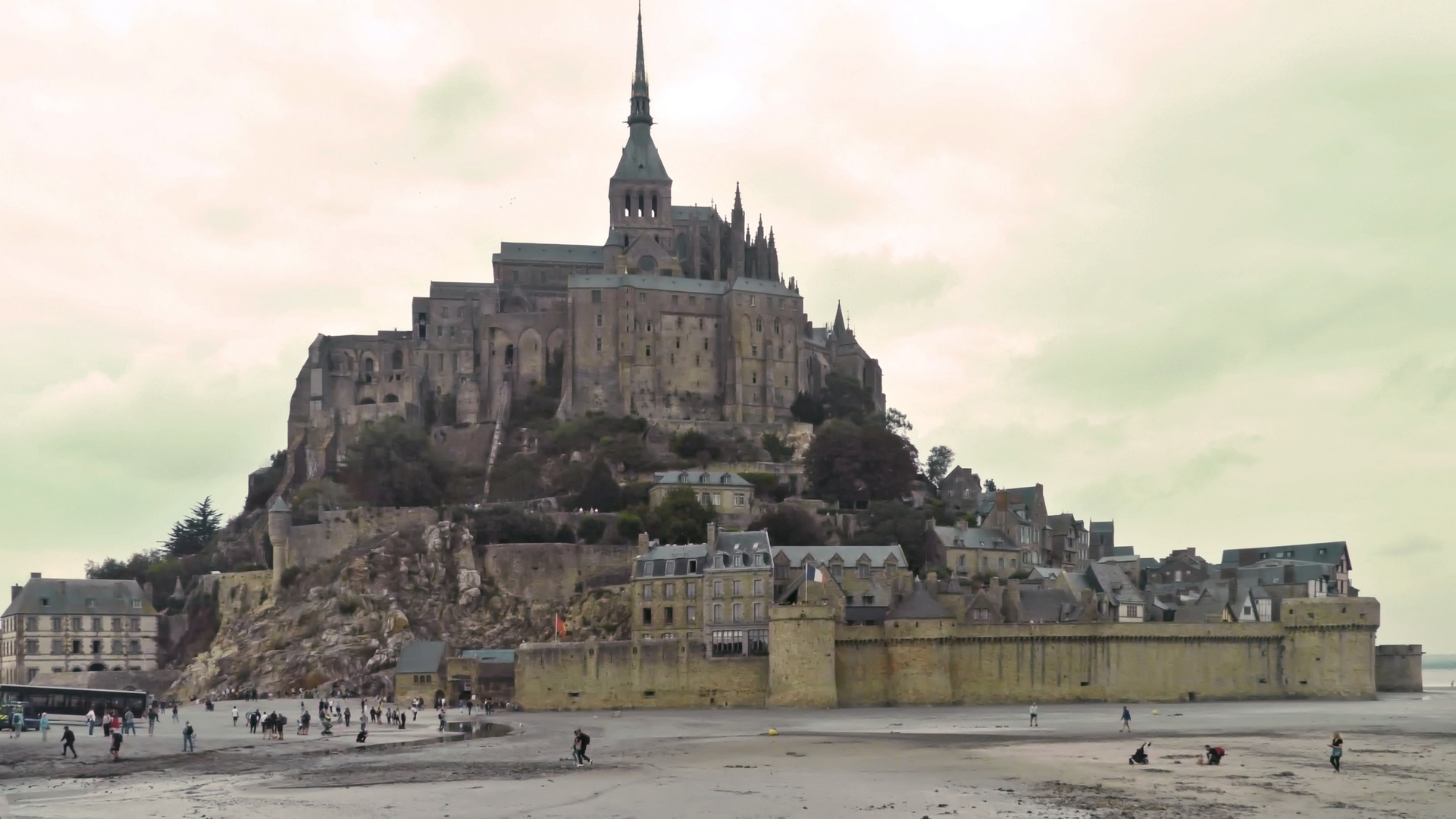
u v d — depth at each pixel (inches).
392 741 6368.1
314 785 4862.2
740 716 7426.2
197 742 6343.5
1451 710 7741.1
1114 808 4252.0
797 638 7869.1
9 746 6171.3
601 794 4589.1
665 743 6117.1
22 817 4239.7
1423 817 4119.1
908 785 4739.2
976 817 4124.0
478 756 5698.8
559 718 7554.1
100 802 4517.7
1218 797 4456.2
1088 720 7062.0
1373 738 6166.3
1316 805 4318.4
